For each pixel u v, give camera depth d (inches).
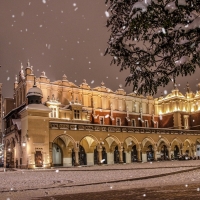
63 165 1993.1
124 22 295.7
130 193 490.6
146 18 261.6
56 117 2124.8
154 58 305.4
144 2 260.2
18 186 711.7
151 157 2532.0
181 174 938.7
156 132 2314.2
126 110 2770.7
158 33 279.1
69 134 1833.2
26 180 891.4
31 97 1807.3
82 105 2281.0
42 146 1701.5
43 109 1734.7
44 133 1722.4
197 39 269.6
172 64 305.3
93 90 2573.8
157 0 258.5
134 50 310.0
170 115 2935.5
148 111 2970.0
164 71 311.7
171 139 2402.8
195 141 2573.8
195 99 2979.8
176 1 253.0
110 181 741.3
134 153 2466.8
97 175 1007.0
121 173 1060.5
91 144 2140.7
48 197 486.9
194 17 261.6
